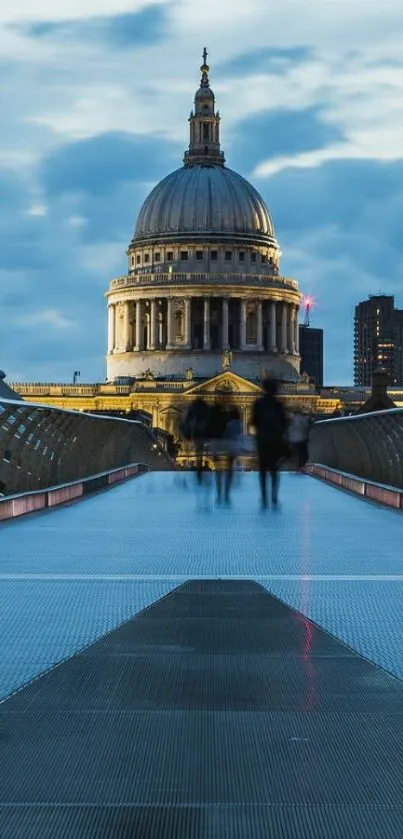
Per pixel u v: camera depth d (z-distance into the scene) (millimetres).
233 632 14984
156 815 8656
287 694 11828
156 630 15102
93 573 20422
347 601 17391
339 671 12812
